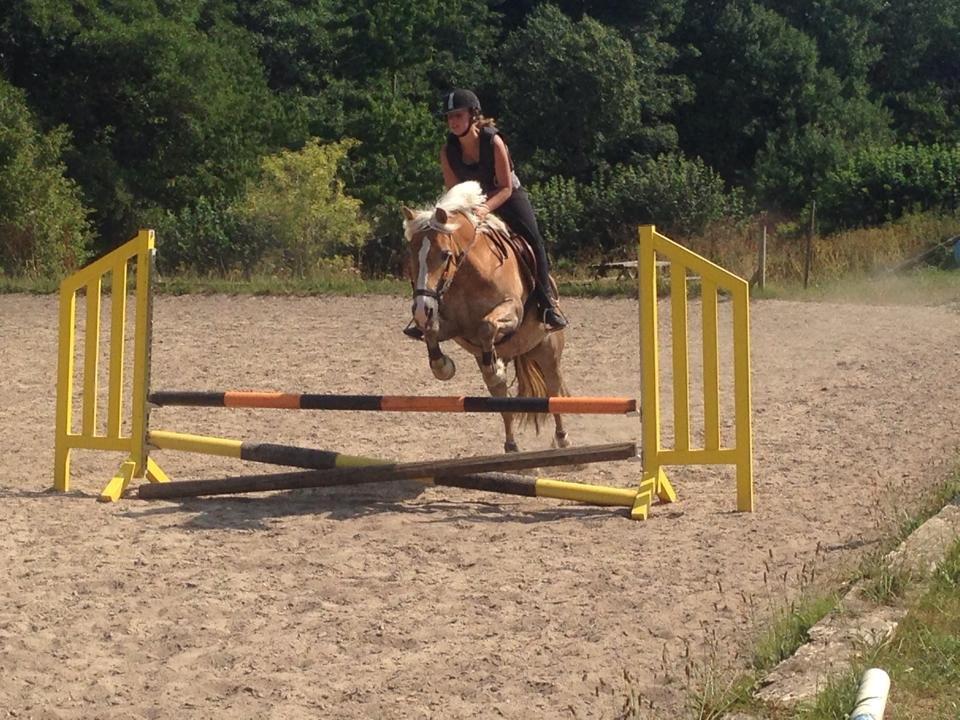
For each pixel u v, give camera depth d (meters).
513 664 5.44
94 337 8.86
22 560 7.04
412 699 5.11
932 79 62.16
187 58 39.31
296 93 45.88
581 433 10.80
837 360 13.63
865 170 35.75
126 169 38.75
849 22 57.31
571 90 49.03
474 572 6.74
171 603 6.33
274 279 22.34
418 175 40.34
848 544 6.87
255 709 5.05
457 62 50.62
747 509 7.84
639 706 4.86
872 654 4.99
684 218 31.19
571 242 31.80
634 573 6.61
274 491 8.80
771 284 21.17
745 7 55.56
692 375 13.21
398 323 17.28
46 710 5.05
